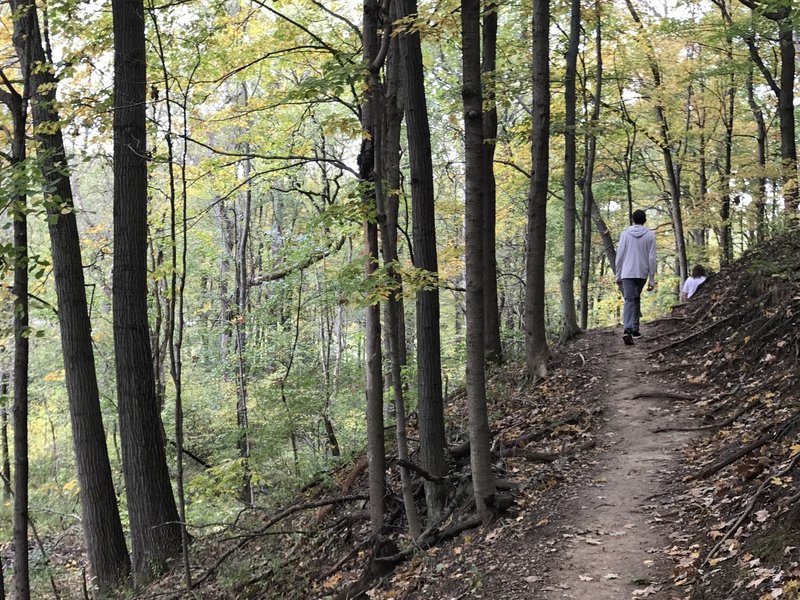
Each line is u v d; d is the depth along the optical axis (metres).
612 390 9.27
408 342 23.59
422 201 8.42
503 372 11.72
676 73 17.64
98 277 21.52
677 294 26.61
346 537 8.21
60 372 19.14
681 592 4.39
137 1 9.88
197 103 10.95
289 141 13.08
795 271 9.30
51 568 12.13
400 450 7.19
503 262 26.23
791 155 15.67
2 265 6.98
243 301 21.20
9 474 22.03
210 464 14.23
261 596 7.91
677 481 6.27
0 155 8.31
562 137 19.00
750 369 8.23
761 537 4.46
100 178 25.70
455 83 17.14
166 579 9.39
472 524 6.70
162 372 21.78
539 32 10.30
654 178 24.16
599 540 5.50
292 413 13.81
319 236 14.36
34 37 8.37
